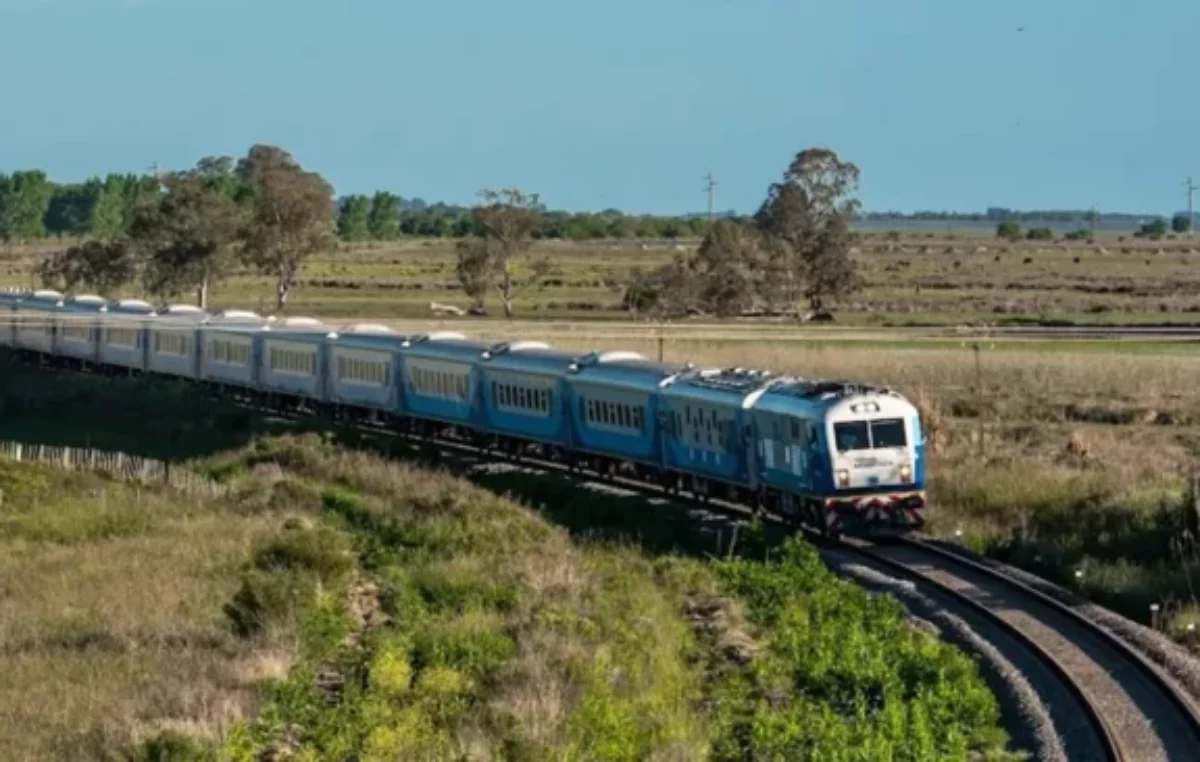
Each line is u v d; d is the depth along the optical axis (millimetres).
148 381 136250
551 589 56375
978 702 41219
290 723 40469
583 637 48250
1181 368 120875
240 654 48531
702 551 67375
